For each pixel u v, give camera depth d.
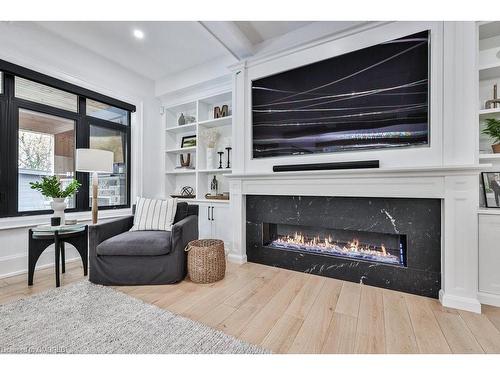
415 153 2.00
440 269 1.91
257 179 2.70
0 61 2.34
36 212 2.69
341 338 1.41
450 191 1.79
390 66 2.13
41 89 2.77
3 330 1.47
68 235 2.29
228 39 2.54
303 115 2.54
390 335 1.43
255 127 2.82
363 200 2.22
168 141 4.15
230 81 3.40
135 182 3.72
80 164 2.47
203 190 3.79
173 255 2.19
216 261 2.25
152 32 2.75
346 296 1.96
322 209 2.41
